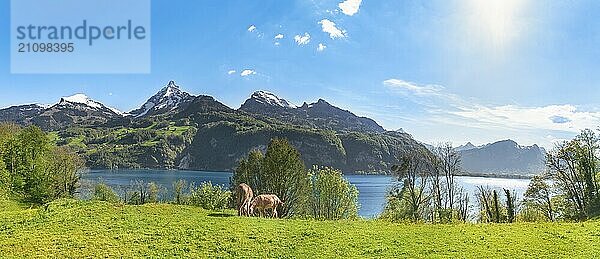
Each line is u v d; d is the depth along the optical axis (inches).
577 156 3036.4
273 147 2952.8
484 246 1077.8
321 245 1079.0
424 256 992.9
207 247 1044.5
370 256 997.8
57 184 3700.8
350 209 3336.6
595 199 2859.3
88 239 1082.1
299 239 1132.5
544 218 2994.6
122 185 6899.6
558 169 3110.2
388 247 1065.5
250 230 1203.2
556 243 1106.1
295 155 2960.1
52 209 1393.9
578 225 1353.3
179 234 1141.1
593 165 3006.9
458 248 1060.5
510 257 984.9
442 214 2847.0
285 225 1293.1
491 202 3176.7
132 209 1423.5
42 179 3235.7
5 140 3373.5
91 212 1357.0
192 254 994.1
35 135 3447.3
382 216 3211.1
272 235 1162.0
